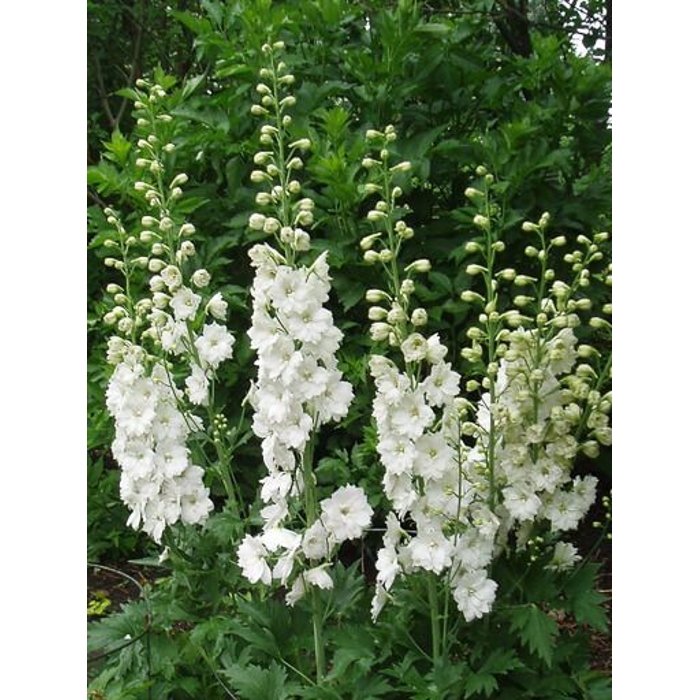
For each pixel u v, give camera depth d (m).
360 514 1.22
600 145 1.96
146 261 1.49
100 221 2.06
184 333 1.46
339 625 1.32
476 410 1.33
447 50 1.94
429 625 1.28
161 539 1.49
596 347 1.92
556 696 1.23
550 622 1.20
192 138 1.90
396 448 1.17
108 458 2.33
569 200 1.90
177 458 1.39
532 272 1.89
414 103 2.01
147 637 1.28
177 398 1.46
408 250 1.86
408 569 1.23
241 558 1.27
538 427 1.25
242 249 1.99
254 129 1.93
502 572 1.30
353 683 1.20
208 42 1.99
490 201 1.73
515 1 2.63
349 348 1.82
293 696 1.24
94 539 2.00
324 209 1.87
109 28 2.95
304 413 1.21
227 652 1.32
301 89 1.92
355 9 2.05
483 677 1.18
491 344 1.26
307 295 1.19
